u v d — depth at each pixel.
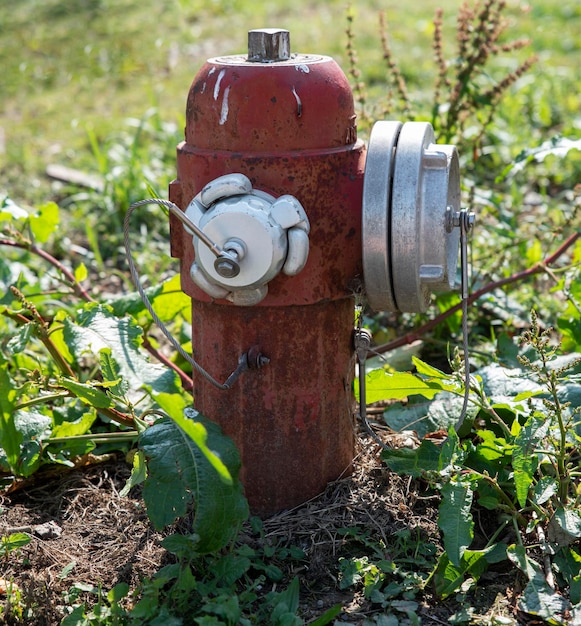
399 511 2.63
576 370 3.03
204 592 2.28
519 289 4.05
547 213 4.78
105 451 3.06
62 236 4.77
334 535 2.56
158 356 3.23
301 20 9.11
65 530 2.70
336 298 2.48
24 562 2.53
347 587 2.41
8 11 9.43
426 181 2.39
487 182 5.36
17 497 2.86
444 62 3.94
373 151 2.39
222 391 2.58
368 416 3.16
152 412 2.68
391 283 2.45
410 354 3.48
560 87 6.77
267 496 2.63
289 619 2.18
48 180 5.62
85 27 8.87
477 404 2.71
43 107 7.02
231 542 2.46
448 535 2.31
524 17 9.09
